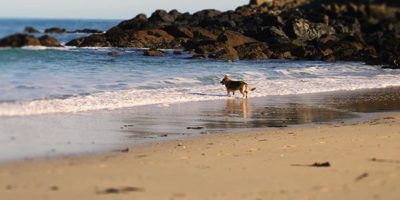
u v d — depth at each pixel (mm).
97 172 9852
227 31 53188
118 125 15453
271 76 30219
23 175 9539
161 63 34938
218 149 12352
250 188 8852
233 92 22750
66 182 9086
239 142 13336
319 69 35219
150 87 23422
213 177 9586
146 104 19438
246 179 9453
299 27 56719
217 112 18734
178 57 40875
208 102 20938
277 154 11711
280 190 8711
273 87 25656
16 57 28984
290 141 13430
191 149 12359
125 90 21922
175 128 15477
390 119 17703
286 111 19375
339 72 34062
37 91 19875
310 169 10219
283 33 55125
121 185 8945
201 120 17031
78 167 10234
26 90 19891
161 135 14320
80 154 11578
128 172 9883
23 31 40469
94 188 8734
